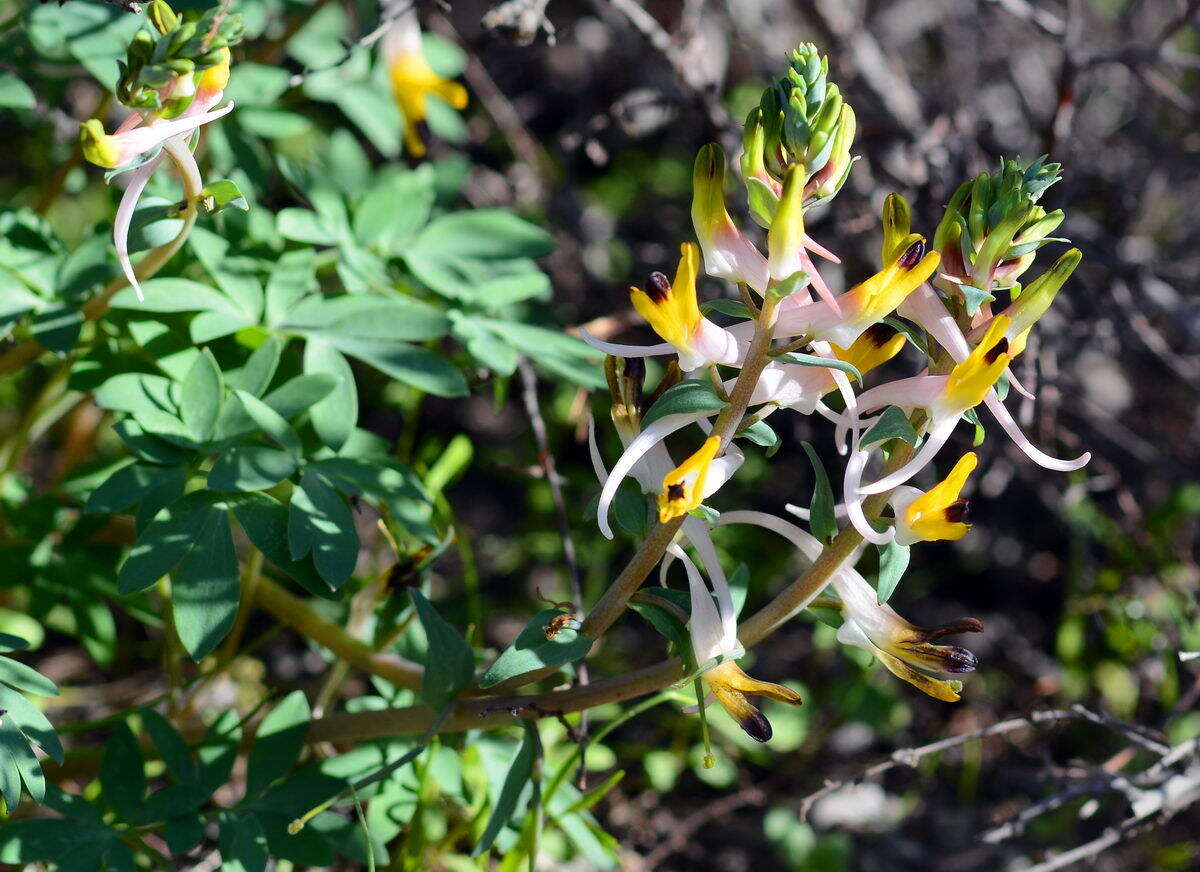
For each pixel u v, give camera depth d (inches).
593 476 158.4
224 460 86.8
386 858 94.0
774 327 65.2
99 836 85.7
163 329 97.9
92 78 127.9
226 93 120.3
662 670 78.3
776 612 73.5
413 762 103.4
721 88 184.4
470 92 200.4
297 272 105.9
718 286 157.8
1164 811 111.7
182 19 87.7
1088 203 187.2
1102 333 155.5
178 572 82.0
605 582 154.4
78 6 108.1
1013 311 66.8
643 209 192.4
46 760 107.7
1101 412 163.5
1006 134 201.6
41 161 143.9
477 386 123.3
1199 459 178.4
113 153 67.3
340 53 132.7
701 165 65.6
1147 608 149.6
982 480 152.9
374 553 130.8
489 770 106.4
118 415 99.3
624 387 74.2
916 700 157.3
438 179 138.2
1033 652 166.4
